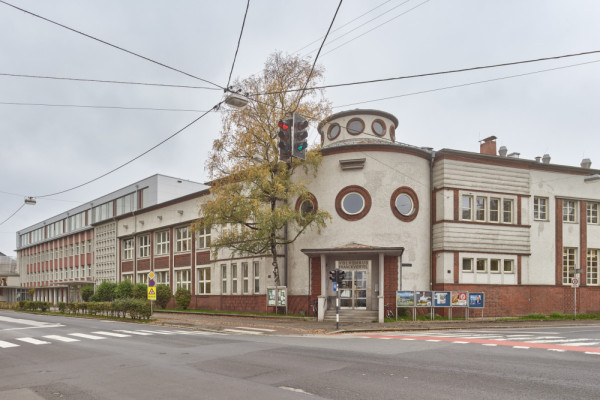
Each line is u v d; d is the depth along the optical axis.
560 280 29.81
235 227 26.75
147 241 43.66
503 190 28.75
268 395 7.88
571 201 31.23
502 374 9.43
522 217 29.09
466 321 24.91
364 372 9.74
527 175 29.55
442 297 25.41
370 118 29.56
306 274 27.70
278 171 26.58
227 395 7.93
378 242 26.36
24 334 19.34
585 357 11.66
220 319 26.80
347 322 23.94
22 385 9.19
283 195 25.23
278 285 27.12
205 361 11.46
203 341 16.06
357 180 27.02
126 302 28.64
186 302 35.25
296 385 8.61
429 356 11.91
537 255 29.41
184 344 15.16
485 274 27.55
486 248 27.70
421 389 8.19
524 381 8.76
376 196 26.73
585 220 31.25
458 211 27.41
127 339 16.97
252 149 25.84
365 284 26.16
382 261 24.92
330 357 11.84
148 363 11.34
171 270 39.50
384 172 26.92
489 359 11.36
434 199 27.97
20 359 12.55
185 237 38.50
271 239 26.31
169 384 8.89
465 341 15.67
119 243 47.94
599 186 31.83
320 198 27.69
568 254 30.77
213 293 34.25
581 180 31.31
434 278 27.30
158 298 37.25
